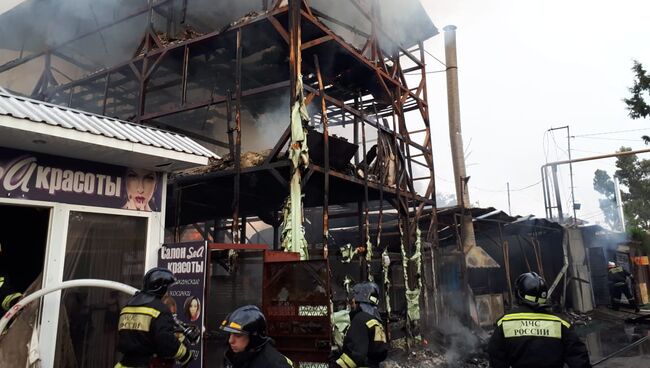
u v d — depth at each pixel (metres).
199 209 11.24
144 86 9.61
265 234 15.83
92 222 5.36
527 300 3.11
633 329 12.84
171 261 5.66
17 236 5.09
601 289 18.22
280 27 7.96
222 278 6.55
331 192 10.02
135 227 5.79
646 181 40.22
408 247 10.04
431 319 10.84
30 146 4.76
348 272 9.44
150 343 3.41
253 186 9.27
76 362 4.96
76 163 5.28
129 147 5.01
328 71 10.64
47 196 4.96
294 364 5.62
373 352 3.56
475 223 13.77
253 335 2.25
